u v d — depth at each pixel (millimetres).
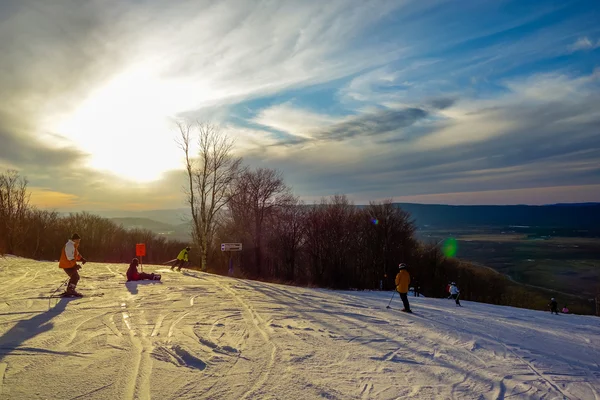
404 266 14062
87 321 8602
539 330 12500
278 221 44375
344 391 5469
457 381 6266
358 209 51562
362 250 49625
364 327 10078
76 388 5031
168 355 6539
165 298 12250
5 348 6449
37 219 39062
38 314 9023
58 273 17656
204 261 29125
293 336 8406
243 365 6289
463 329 10984
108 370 5715
